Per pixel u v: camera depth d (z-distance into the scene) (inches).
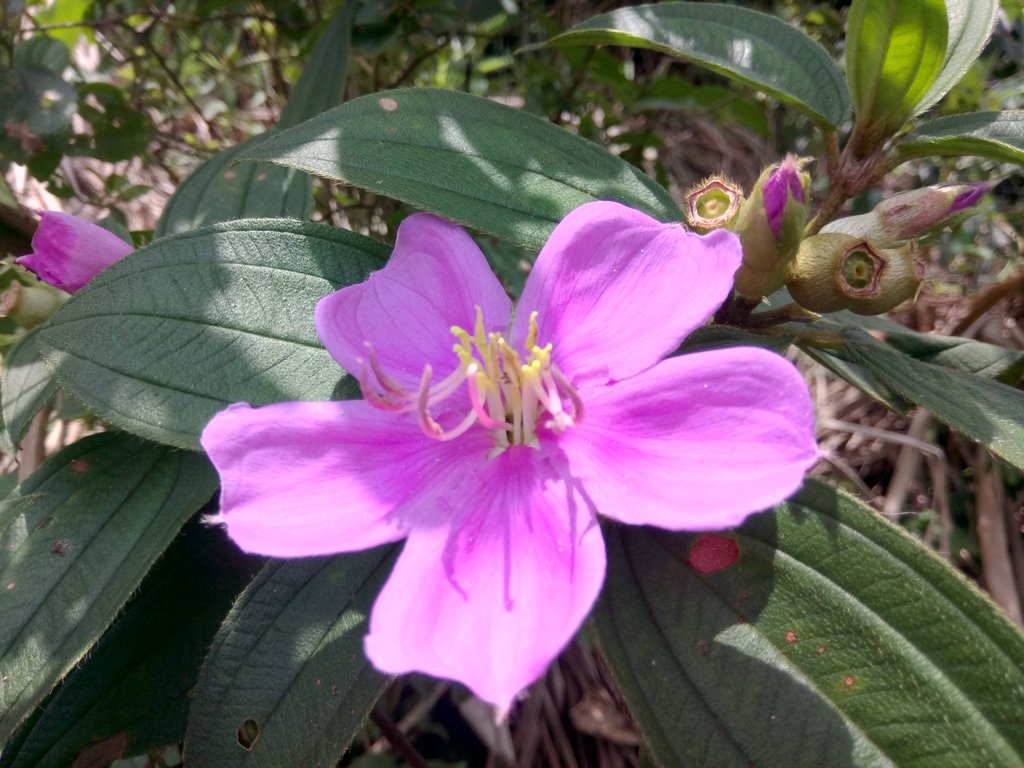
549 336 3.8
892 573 3.4
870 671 3.3
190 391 3.9
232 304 4.1
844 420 7.4
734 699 3.4
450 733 6.5
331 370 4.0
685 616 3.6
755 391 3.0
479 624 2.9
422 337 3.9
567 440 3.5
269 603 3.8
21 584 4.0
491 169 4.2
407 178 4.0
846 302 3.9
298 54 8.2
